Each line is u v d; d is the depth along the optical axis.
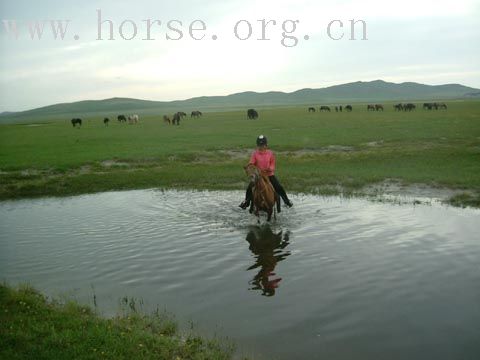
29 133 49.78
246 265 8.34
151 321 6.11
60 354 5.15
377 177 16.77
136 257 8.95
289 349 5.40
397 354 5.25
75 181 17.97
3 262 8.83
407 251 8.85
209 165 22.19
